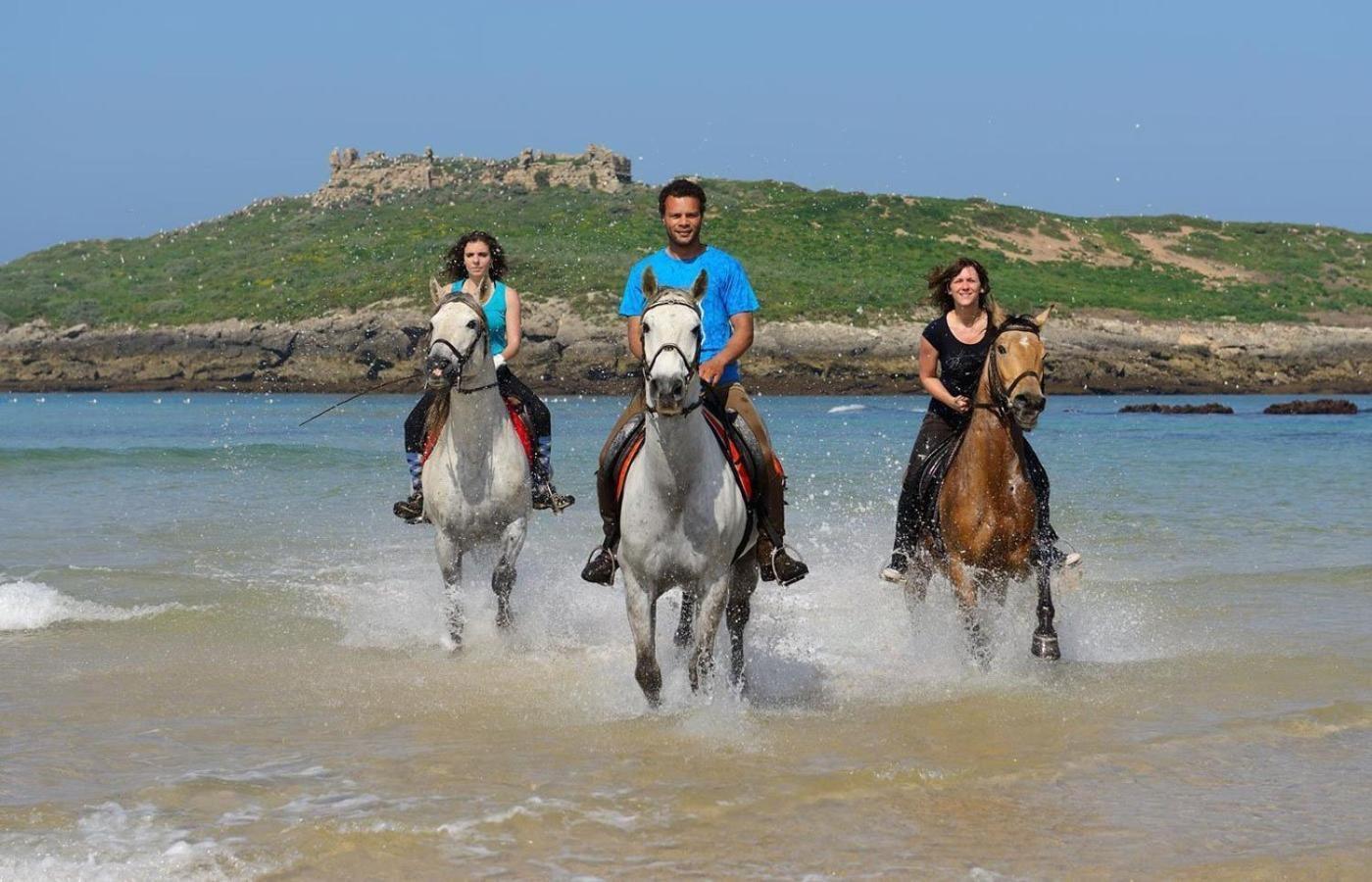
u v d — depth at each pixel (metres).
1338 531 14.62
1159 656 8.73
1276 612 10.24
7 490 18.45
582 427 33.16
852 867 5.02
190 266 90.81
